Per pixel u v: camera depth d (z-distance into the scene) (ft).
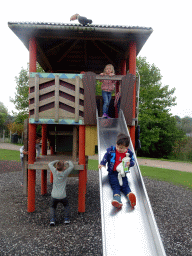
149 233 8.96
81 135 17.10
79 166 17.11
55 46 20.98
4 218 16.08
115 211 9.97
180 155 70.79
